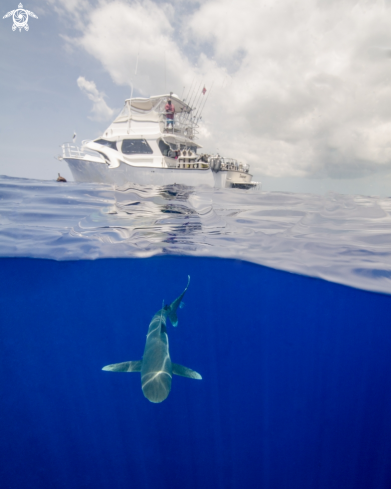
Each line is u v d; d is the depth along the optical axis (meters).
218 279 8.63
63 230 6.91
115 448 11.32
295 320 10.79
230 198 12.03
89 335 12.60
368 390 10.72
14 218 7.38
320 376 12.27
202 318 12.09
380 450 8.16
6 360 10.36
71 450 8.84
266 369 13.92
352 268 5.68
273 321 11.32
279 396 14.02
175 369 3.65
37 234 6.59
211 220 8.15
